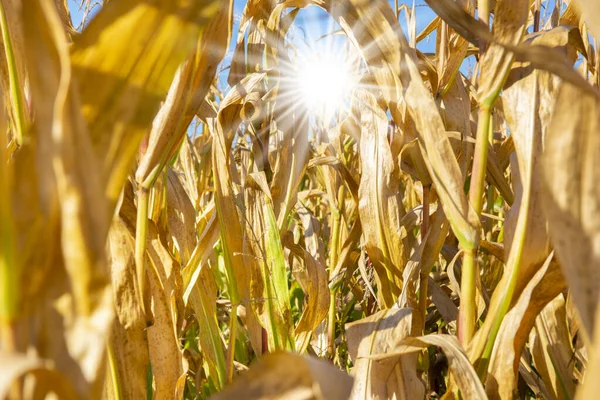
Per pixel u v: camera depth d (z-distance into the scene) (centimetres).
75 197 23
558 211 31
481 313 87
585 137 31
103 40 28
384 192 84
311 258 92
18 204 25
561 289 55
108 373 59
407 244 94
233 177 95
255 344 89
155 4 28
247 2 92
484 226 119
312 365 28
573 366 72
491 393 57
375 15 64
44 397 25
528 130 55
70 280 24
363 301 113
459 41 84
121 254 61
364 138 87
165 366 70
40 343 25
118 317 60
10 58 60
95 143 28
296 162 94
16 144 68
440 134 58
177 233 90
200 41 60
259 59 94
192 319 112
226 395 30
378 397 64
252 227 90
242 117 87
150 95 29
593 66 73
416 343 56
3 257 24
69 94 23
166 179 80
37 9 24
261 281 88
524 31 54
